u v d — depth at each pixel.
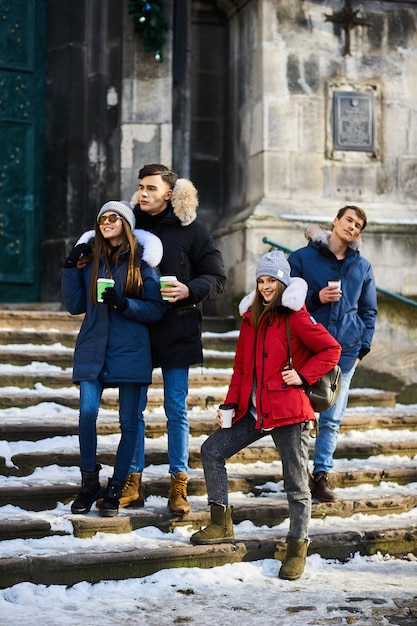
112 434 7.51
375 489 7.37
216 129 11.91
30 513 6.16
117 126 11.50
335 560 6.31
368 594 5.59
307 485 6.01
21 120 11.72
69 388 8.38
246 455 7.52
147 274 6.36
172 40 11.45
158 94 11.34
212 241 6.65
